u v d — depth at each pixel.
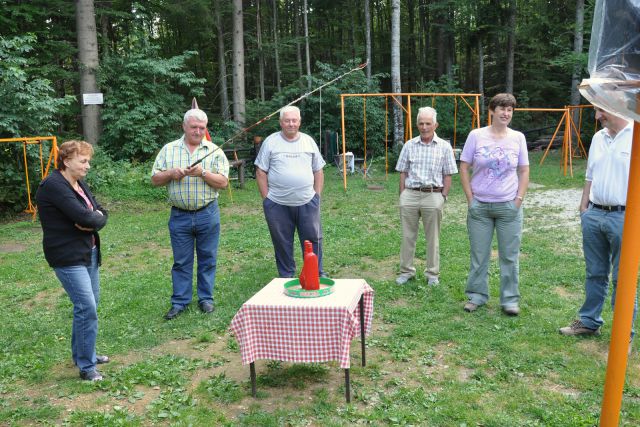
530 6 24.88
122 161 13.88
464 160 4.78
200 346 4.34
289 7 31.56
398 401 3.35
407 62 33.03
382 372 3.75
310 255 3.50
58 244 3.52
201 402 3.42
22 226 9.95
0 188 10.87
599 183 3.91
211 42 26.72
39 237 8.99
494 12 23.23
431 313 4.83
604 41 1.74
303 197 5.26
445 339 4.28
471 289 4.93
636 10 1.66
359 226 8.76
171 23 20.47
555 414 3.13
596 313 4.16
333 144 17.91
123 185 12.77
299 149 5.24
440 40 28.44
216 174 4.88
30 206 10.67
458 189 12.49
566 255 6.62
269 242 7.88
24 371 3.95
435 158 5.39
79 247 3.57
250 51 25.23
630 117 1.79
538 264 6.26
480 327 4.49
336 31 34.22
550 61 19.97
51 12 15.84
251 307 3.34
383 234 8.11
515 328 4.43
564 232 7.95
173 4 18.73
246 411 3.30
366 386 3.55
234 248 7.57
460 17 25.22
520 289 5.40
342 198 11.60
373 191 12.45
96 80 14.66
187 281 5.06
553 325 4.46
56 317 5.12
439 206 5.45
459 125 21.17
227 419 3.21
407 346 4.14
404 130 18.45
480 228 4.78
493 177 4.63
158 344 4.40
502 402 3.31
